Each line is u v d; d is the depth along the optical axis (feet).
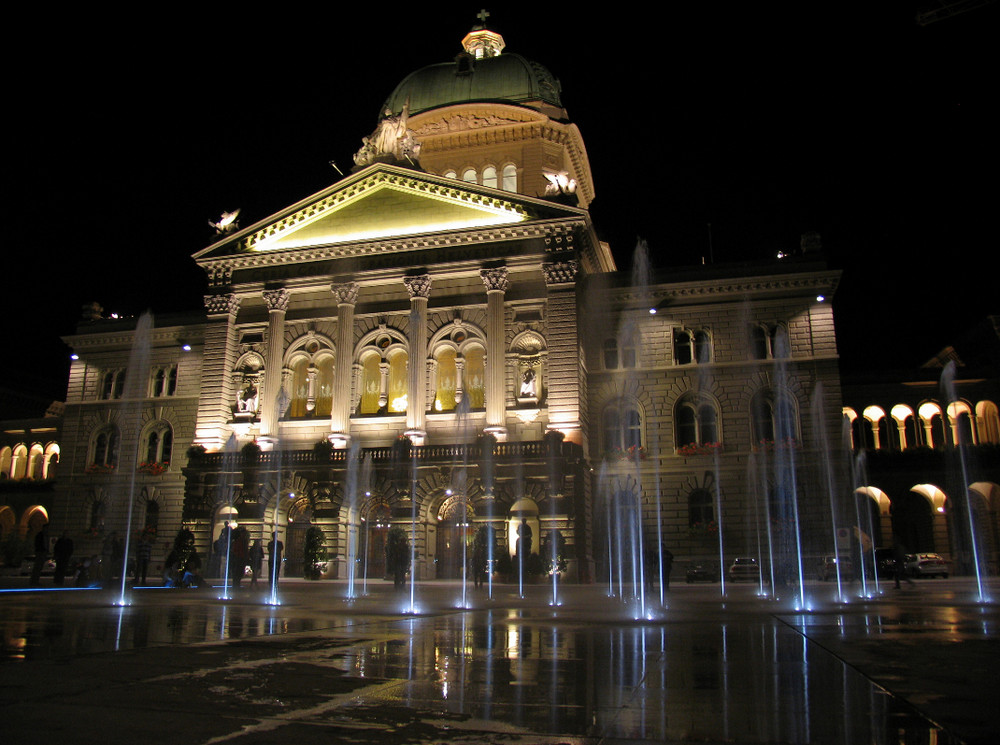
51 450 220.23
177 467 178.81
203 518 149.79
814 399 150.00
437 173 188.65
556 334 144.77
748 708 22.65
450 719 21.42
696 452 152.35
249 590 103.60
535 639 40.91
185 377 184.44
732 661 32.12
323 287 161.99
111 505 180.55
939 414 177.78
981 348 188.24
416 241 155.94
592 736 19.54
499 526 134.21
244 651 34.86
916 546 179.73
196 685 26.05
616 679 27.78
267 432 156.87
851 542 143.23
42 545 105.19
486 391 146.92
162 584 117.08
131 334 190.19
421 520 138.72
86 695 24.11
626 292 162.30
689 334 159.33
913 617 55.72
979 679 27.17
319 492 144.05
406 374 157.69
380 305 160.45
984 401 174.60
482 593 101.81
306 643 38.27
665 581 90.74
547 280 147.64
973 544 162.91
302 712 22.16
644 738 19.35
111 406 187.42
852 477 164.86
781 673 28.91
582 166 204.13
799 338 153.79
